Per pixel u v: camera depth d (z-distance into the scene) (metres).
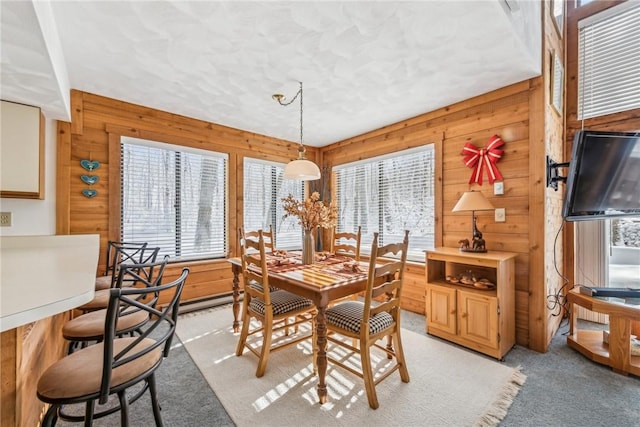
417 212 3.44
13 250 2.26
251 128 3.89
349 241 4.36
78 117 2.75
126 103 3.02
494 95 2.68
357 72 2.39
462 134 2.95
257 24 1.79
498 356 2.19
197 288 3.49
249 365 2.13
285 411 1.63
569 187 2.26
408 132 3.50
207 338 2.59
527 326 2.41
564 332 2.70
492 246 2.67
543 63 2.37
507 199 2.57
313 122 3.66
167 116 3.30
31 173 2.30
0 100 2.18
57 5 1.60
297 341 2.20
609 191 2.28
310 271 2.18
